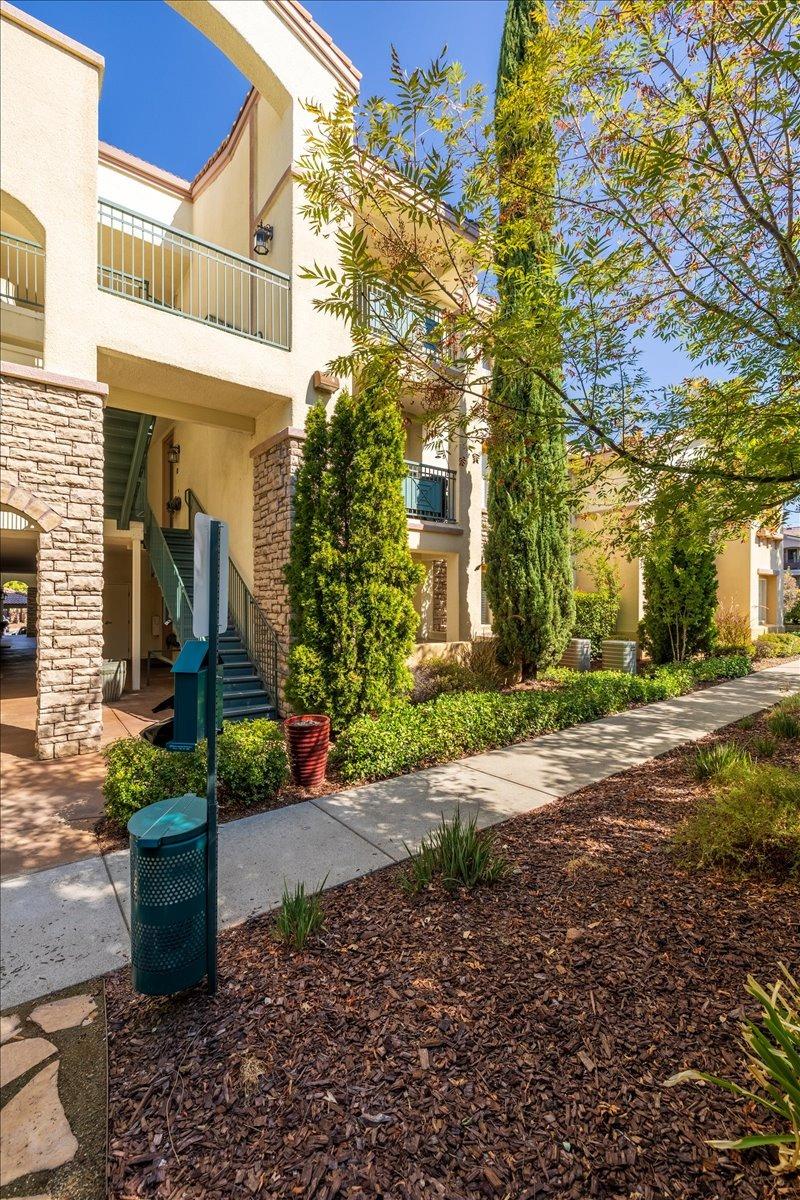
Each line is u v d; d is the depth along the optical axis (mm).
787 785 3510
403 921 2797
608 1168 1537
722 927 2590
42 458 5875
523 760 5656
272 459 7871
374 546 6406
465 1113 1720
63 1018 2254
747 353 3316
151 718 7934
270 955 2582
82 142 6105
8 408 5699
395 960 2484
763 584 18750
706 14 2746
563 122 3373
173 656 12203
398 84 2625
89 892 3299
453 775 5203
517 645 9117
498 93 4074
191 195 11172
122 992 2420
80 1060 2020
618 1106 1722
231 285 9445
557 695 7242
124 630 13523
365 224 3156
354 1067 1912
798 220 3014
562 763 5535
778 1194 1454
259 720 5562
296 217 7457
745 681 10570
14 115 5723
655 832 3760
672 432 3334
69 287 5992
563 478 4020
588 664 11758
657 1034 1988
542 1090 1788
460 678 8109
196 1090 1853
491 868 3145
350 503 6422
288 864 3494
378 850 3684
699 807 3756
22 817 4426
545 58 3223
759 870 3053
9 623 33281
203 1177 1562
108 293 6199
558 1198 1465
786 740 6148
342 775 5203
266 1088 1845
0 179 5625
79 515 6094
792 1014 1804
